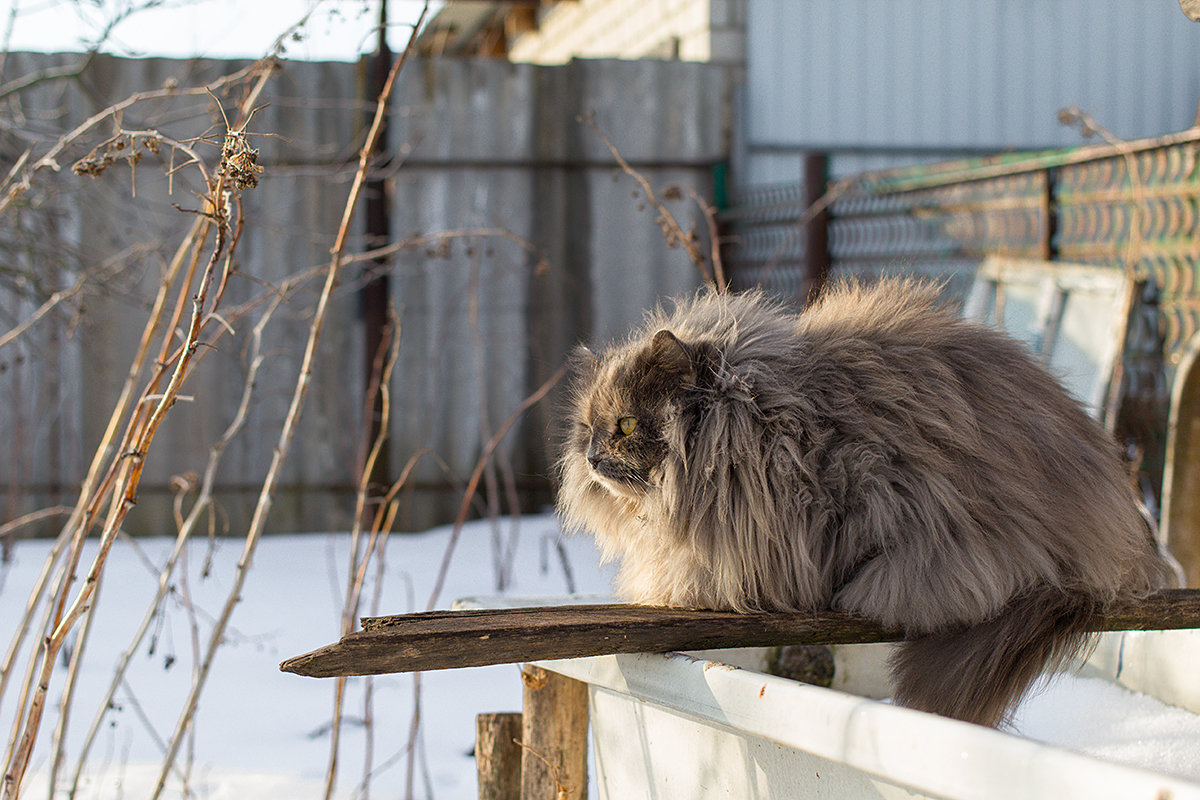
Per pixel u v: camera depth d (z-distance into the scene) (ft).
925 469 6.71
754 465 6.82
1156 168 16.76
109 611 17.74
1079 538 6.90
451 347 24.21
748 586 6.86
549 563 21.22
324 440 23.57
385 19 22.84
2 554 20.61
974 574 6.46
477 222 24.32
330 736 12.75
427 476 24.17
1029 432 7.14
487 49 50.21
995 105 30.14
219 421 23.17
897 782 4.48
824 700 4.89
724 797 6.03
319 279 23.06
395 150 23.79
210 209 8.37
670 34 31.19
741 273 25.85
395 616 6.30
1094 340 17.04
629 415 7.47
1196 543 14.17
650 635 6.13
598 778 7.66
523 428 24.71
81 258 18.33
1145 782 3.49
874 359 7.14
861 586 6.67
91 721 12.98
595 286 24.88
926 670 6.48
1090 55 30.76
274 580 19.88
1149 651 8.58
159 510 23.35
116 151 9.73
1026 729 8.45
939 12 29.50
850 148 28.99
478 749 9.11
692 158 25.59
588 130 24.84
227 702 13.78
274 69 10.12
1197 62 31.35
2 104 15.43
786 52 28.32
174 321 8.32
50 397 22.54
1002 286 19.24
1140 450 16.85
